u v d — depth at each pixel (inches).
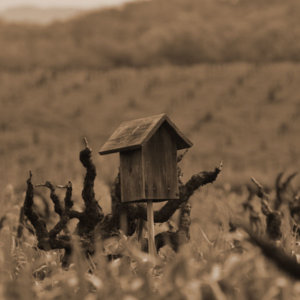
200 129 2920.8
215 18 5954.7
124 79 3629.4
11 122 2972.4
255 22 5565.9
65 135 2866.6
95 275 432.5
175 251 545.6
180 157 562.6
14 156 2448.3
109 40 5807.1
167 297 358.0
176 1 6540.4
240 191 1122.7
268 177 1350.9
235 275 375.2
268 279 359.6
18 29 5866.1
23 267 498.0
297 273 226.8
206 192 828.6
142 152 515.2
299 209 652.1
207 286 355.3
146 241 558.9
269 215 556.7
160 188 523.2
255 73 3531.0
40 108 3171.8
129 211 557.6
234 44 5329.7
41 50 5364.2
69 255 518.0
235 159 2503.7
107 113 3149.6
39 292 402.9
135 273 445.7
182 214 564.1
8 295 368.2
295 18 5551.2
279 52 5012.3
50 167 2009.1
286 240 549.6
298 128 2815.0
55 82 3585.1
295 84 3304.6
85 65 5231.3
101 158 1464.1
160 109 3169.3
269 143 2664.9
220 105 3159.5
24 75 3730.3
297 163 2349.9
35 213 526.6
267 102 3164.4
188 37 5413.4
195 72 3644.2
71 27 6072.8
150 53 5462.6
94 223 532.1
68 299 374.3
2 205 767.7
